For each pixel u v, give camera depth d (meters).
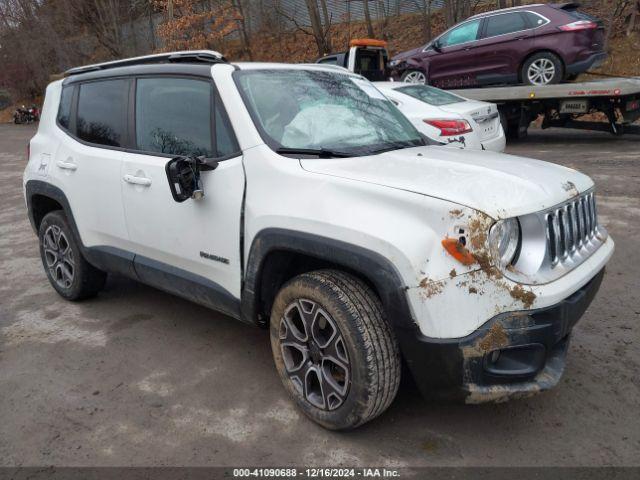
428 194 2.62
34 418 3.27
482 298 2.50
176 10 24.47
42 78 32.19
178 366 3.79
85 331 4.36
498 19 11.62
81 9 28.95
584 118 12.50
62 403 3.40
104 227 4.19
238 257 3.26
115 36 28.34
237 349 3.99
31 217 5.05
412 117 8.08
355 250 2.68
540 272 2.65
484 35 11.79
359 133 3.57
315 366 3.00
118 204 4.00
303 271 3.29
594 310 4.28
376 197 2.72
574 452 2.80
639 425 2.97
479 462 2.76
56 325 4.50
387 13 22.89
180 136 3.64
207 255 3.45
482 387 2.58
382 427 3.05
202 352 3.96
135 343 4.13
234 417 3.20
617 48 15.91
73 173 4.38
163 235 3.71
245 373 3.66
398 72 13.46
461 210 2.53
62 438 3.08
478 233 2.49
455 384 2.58
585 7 17.23
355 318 2.71
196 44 23.70
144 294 5.07
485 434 2.96
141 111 3.93
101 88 4.32
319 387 3.09
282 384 3.51
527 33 11.16
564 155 9.91
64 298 4.98
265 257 3.08
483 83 12.02
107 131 4.19
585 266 2.91
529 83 11.35
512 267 2.60
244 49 24.95
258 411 3.24
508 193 2.68
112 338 4.23
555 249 2.75
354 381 2.75
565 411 3.12
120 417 3.24
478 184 2.72
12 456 2.95
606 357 3.62
